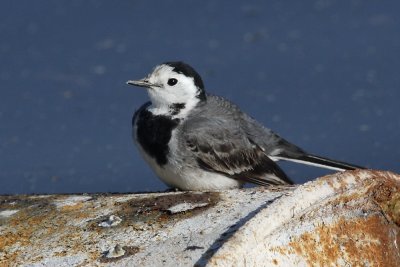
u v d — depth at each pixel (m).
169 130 9.85
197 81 10.20
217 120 10.06
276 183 10.31
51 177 13.83
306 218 6.16
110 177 13.84
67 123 15.95
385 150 14.81
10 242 6.45
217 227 6.18
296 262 5.96
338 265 6.18
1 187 13.52
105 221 6.60
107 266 5.87
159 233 6.25
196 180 9.91
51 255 6.16
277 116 16.17
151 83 10.09
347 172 6.55
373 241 6.40
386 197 6.59
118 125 15.85
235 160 10.06
